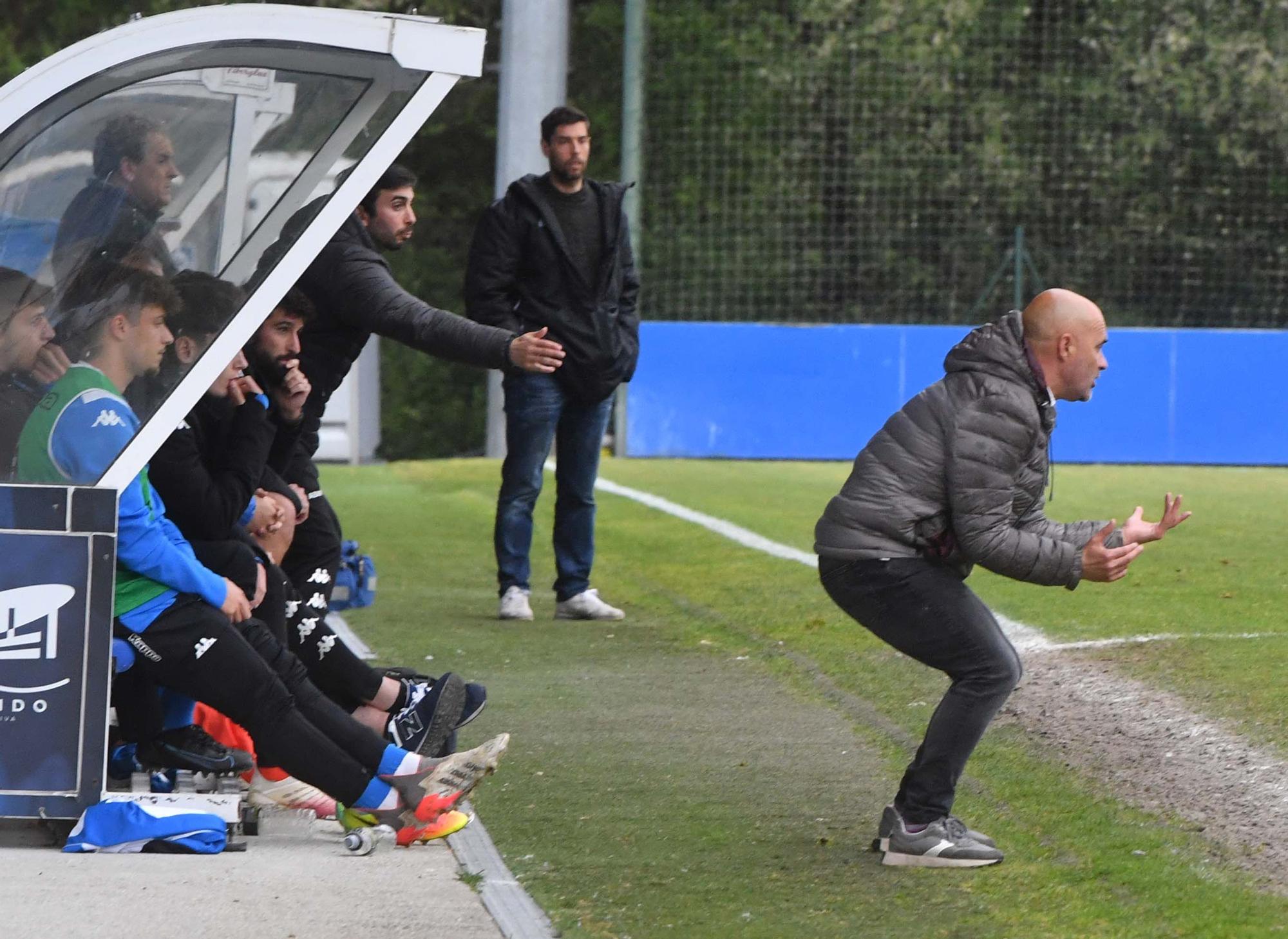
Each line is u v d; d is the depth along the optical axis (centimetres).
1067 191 6925
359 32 1440
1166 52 6806
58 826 1462
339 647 1686
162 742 1552
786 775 1723
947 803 1427
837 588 1462
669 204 6844
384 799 1427
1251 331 5666
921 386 5756
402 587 3070
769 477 5119
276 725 1410
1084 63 6894
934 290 6944
